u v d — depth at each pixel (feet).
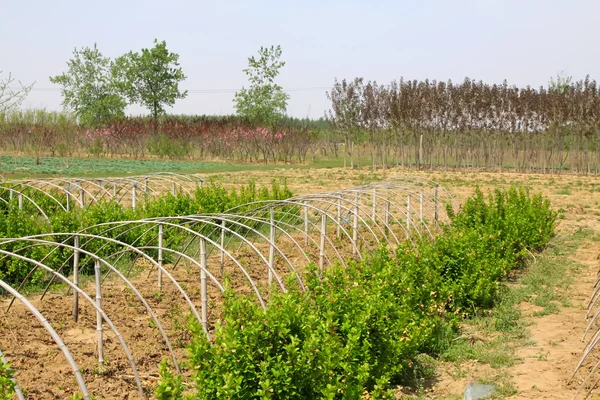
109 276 35.53
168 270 36.94
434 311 26.96
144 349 24.31
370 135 132.46
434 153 154.40
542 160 137.08
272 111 185.98
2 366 15.15
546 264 41.55
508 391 21.57
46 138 142.41
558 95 127.24
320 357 16.57
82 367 22.21
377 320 20.66
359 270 27.17
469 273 30.86
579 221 60.54
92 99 193.47
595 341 22.35
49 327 17.16
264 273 36.83
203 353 16.26
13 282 33.60
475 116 129.39
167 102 189.57
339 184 87.30
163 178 53.67
